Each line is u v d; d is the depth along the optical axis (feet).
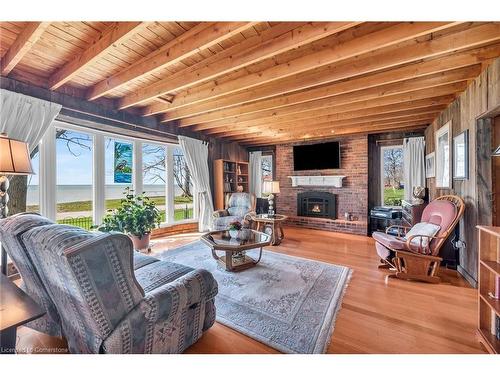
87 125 10.98
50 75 9.00
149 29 6.31
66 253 3.06
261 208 21.20
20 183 8.82
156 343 4.11
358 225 16.29
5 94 8.07
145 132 13.83
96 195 11.98
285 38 6.20
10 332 3.25
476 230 7.95
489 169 7.62
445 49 6.29
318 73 8.32
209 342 5.23
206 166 17.58
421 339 5.32
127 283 3.70
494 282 5.26
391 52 7.00
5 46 7.10
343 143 17.29
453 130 9.95
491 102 6.92
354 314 6.33
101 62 8.09
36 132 8.80
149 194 15.33
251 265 9.80
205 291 4.96
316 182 18.29
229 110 12.64
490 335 5.11
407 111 11.93
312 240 14.56
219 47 7.17
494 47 6.64
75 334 4.20
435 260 8.26
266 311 6.43
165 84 9.36
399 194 16.21
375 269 9.53
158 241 14.05
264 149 21.79
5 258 6.28
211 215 17.51
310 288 7.79
